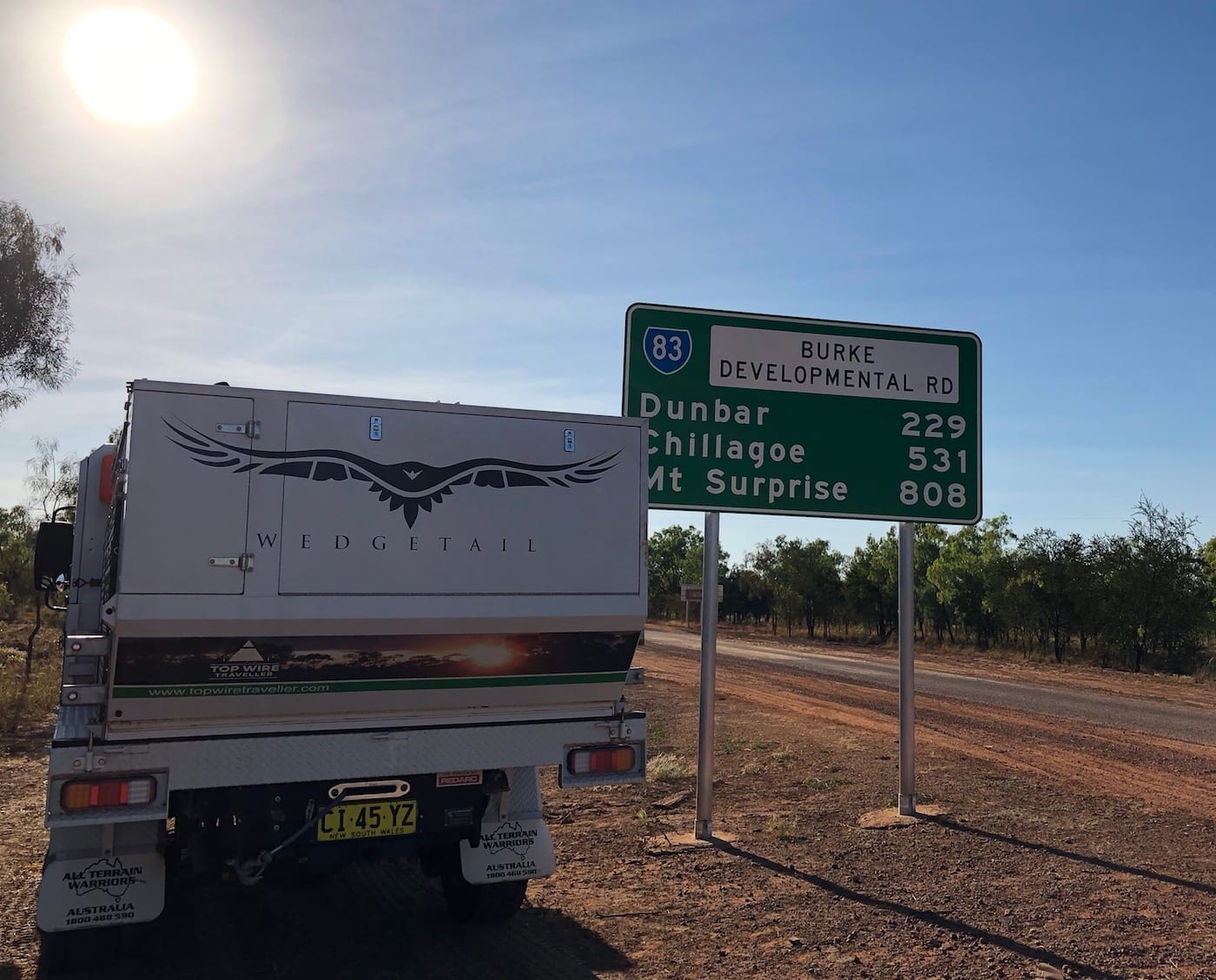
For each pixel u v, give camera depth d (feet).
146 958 18.44
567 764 18.93
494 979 17.52
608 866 25.09
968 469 31.42
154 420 15.80
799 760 39.83
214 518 16.05
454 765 18.19
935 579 131.34
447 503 17.66
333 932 20.04
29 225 77.20
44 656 73.72
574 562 18.58
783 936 19.86
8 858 25.23
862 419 30.63
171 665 15.92
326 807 17.52
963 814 30.37
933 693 65.72
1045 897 22.27
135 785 15.97
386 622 16.96
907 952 18.89
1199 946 19.10
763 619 191.52
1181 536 97.40
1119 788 34.17
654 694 64.34
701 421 29.22
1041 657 110.01
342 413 17.01
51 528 25.14
